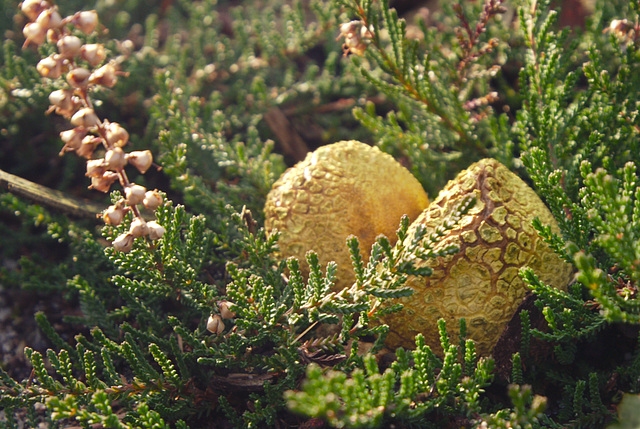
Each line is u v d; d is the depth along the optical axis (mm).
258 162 355
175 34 443
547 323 304
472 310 300
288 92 400
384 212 317
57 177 388
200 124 369
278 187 327
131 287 301
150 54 404
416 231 287
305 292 297
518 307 302
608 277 297
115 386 302
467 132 346
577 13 397
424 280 300
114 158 282
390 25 338
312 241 317
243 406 314
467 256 299
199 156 374
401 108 350
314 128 406
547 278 303
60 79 367
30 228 374
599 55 338
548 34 331
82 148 285
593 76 323
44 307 354
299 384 301
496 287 300
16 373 340
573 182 319
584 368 311
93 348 319
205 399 311
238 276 296
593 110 328
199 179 342
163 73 366
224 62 422
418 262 300
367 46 335
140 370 301
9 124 388
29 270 351
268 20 426
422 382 287
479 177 307
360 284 292
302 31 411
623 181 308
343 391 266
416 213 322
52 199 353
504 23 393
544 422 295
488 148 355
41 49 376
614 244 271
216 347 306
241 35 424
